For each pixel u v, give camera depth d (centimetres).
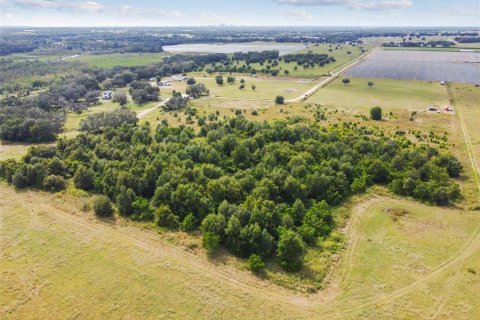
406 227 6862
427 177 8462
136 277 5484
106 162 8975
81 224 6900
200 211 6931
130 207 7231
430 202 7712
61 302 5038
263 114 14800
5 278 5438
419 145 10969
